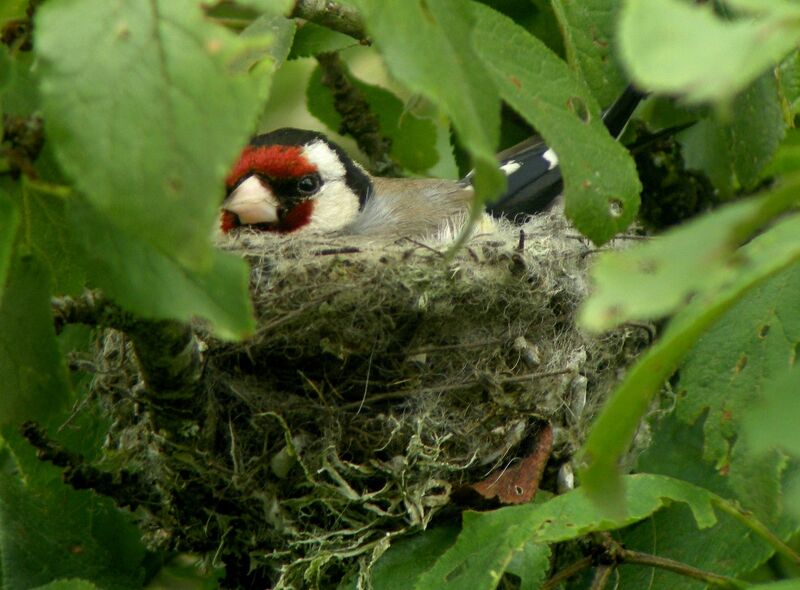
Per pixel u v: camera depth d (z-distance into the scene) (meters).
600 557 4.25
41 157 2.81
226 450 4.44
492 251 4.77
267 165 5.82
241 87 2.04
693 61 1.53
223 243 4.91
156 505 4.51
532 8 5.36
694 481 4.82
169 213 1.96
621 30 1.57
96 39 2.02
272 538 4.50
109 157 1.97
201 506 4.48
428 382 4.66
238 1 2.23
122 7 2.04
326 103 6.24
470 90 2.23
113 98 1.99
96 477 4.42
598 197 3.05
